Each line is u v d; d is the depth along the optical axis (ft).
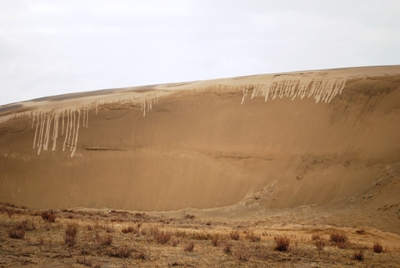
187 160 188.03
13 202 188.65
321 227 98.43
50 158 210.79
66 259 43.70
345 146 164.35
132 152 202.28
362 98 183.42
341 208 129.08
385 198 120.26
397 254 59.41
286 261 49.16
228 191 167.32
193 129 202.59
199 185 174.60
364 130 167.73
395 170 139.13
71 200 185.88
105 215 131.34
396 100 174.29
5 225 62.69
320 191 147.74
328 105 188.34
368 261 51.90
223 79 226.38
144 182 184.65
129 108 222.89
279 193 155.33
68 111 230.48
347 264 49.52
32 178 201.77
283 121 190.08
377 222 99.09
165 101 220.64
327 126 178.50
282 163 171.42
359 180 144.97
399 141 154.30
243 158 180.55
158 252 49.85
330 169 157.69
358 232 87.86
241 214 150.30
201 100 215.72
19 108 248.11
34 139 222.28
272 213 144.56
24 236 54.39
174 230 74.69
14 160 212.02
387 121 166.91
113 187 187.62
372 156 152.87
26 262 41.24
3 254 43.88
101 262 43.34
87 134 217.36
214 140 193.36
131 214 150.00
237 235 66.95
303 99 196.95
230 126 197.26
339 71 206.59
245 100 208.13
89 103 232.94
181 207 166.91
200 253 50.98
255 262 47.73
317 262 49.57
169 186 178.91
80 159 207.21
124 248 49.26
